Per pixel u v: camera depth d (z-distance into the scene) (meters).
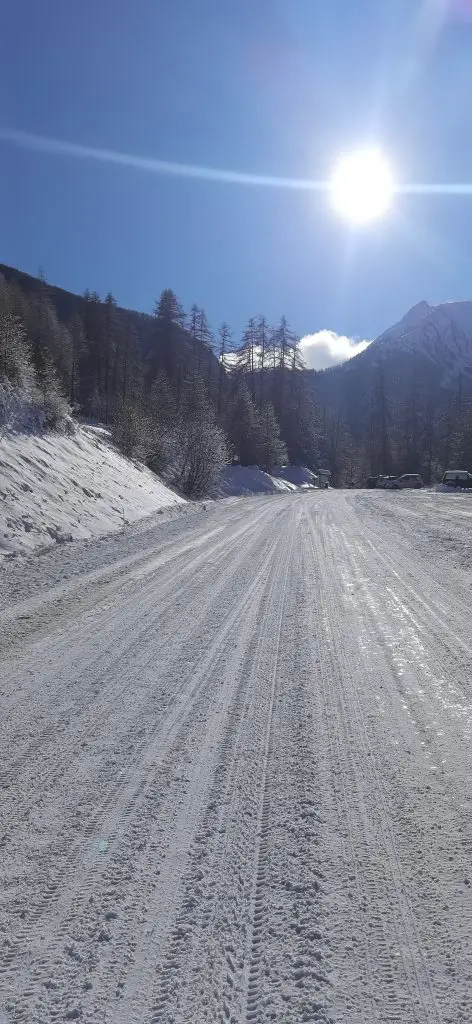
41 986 2.11
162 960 2.23
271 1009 2.03
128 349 72.88
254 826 3.06
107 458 21.83
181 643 6.12
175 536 14.18
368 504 26.28
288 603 7.63
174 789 3.42
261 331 76.31
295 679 5.12
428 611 7.19
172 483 31.59
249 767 3.67
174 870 2.73
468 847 2.85
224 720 4.34
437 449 95.56
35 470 14.88
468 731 4.11
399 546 12.39
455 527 15.83
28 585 8.57
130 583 8.84
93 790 3.41
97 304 71.31
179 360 66.69
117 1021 1.98
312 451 81.44
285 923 2.40
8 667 5.45
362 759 3.74
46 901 2.53
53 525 12.71
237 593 8.21
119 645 6.06
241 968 2.19
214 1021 1.98
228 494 42.34
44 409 19.03
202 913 2.46
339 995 2.07
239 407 59.34
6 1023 1.95
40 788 3.44
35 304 62.56
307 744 3.95
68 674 5.28
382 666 5.40
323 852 2.84
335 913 2.45
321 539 13.59
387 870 2.70
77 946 2.29
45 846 2.90
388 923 2.39
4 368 18.50
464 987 2.10
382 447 91.19
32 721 4.34
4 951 2.27
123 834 3.00
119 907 2.49
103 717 4.40
